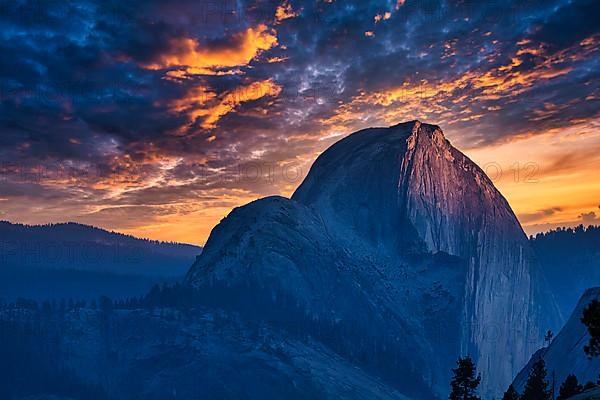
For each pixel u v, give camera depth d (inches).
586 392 2078.0
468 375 4005.9
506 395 4495.6
